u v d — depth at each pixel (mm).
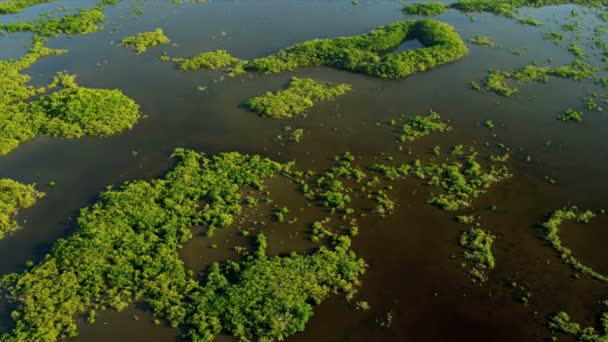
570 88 84438
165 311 51031
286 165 69062
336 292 52969
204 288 52812
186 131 76500
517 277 54438
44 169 69750
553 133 74562
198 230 59875
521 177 66938
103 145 74000
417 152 71438
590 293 52750
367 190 65375
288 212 62344
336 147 72688
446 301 52312
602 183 65875
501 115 78500
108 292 52812
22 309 51375
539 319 50562
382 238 58938
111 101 80688
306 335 49281
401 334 49438
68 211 63250
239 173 67250
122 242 57594
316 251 57281
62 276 53875
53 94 82062
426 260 56406
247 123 77812
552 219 60500
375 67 88812
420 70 89812
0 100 81812
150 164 70250
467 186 65062
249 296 51750
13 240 59594
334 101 82188
